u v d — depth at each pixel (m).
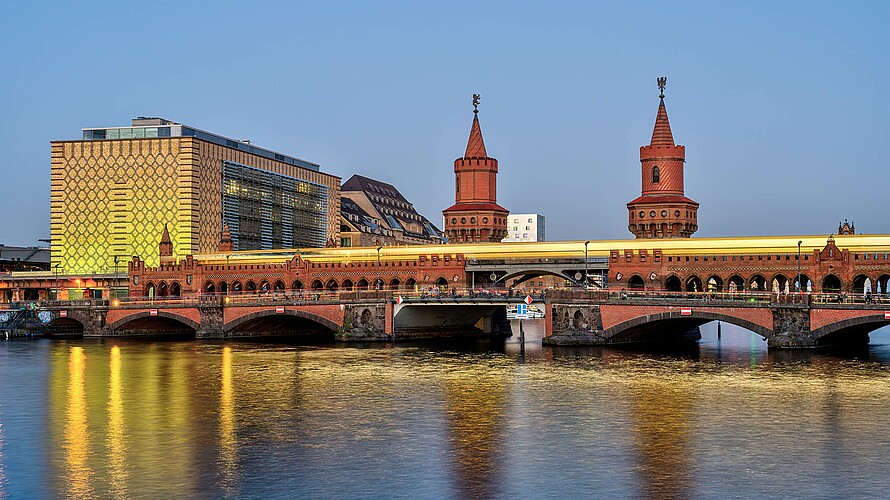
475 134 194.25
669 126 177.50
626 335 143.00
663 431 76.56
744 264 154.00
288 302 160.25
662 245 161.38
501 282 179.62
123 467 66.56
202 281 196.25
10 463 67.62
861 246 147.38
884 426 77.69
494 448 71.38
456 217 191.75
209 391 97.81
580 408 86.44
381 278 179.88
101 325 177.00
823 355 120.38
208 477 63.88
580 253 166.88
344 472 65.00
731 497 59.28
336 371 112.50
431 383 102.00
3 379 108.00
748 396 91.38
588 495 59.75
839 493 60.00
